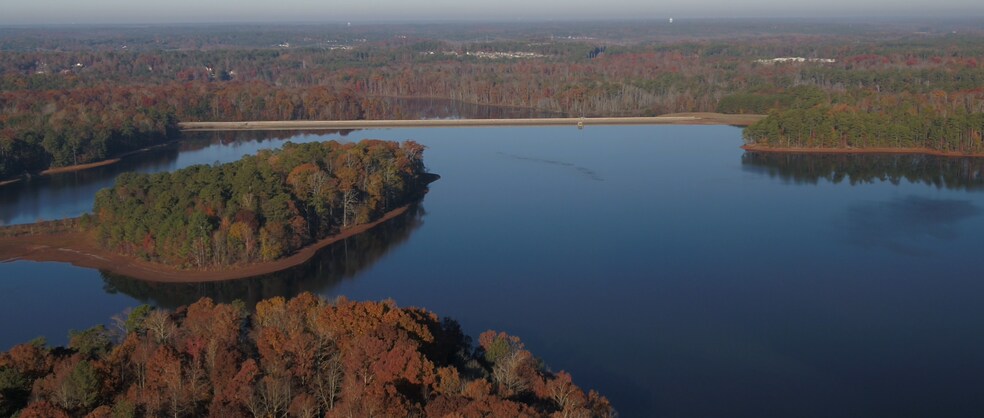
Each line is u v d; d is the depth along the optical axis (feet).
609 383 349.61
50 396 259.39
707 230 592.60
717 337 398.01
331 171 637.30
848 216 630.74
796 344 389.80
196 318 326.65
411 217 642.22
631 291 462.60
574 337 398.42
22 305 448.24
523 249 549.13
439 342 310.04
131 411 240.32
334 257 540.93
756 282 476.54
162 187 572.10
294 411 248.73
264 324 317.63
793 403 334.85
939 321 416.87
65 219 600.80
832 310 432.25
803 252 534.37
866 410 329.72
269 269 510.17
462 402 241.14
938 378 356.59
